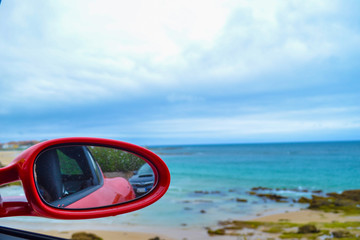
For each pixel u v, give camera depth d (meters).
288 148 82.94
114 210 0.80
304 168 39.12
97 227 9.92
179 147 93.75
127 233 9.86
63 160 0.80
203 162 47.28
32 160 0.63
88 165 0.85
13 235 1.53
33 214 0.69
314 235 11.57
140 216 13.27
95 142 0.85
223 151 74.62
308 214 15.70
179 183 29.02
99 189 0.82
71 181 0.82
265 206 17.84
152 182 0.85
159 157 0.85
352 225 12.66
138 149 0.83
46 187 0.70
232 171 37.75
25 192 0.63
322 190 25.06
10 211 0.67
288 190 24.97
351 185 27.31
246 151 72.44
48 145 0.72
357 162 42.56
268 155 56.97
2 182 0.62
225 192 23.17
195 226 12.71
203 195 21.31
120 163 0.83
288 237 11.40
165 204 17.45
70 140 0.80
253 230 12.40
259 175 34.44
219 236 11.57
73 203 0.79
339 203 18.61
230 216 15.02
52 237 1.61
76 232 8.36
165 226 11.95
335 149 73.12
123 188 0.83
